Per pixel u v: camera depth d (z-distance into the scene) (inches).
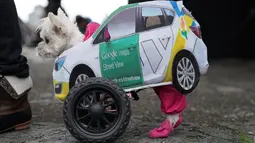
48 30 105.1
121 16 101.0
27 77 116.6
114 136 93.7
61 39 105.6
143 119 136.3
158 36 98.3
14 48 111.8
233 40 465.4
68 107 94.0
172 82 98.3
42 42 107.2
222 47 464.1
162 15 101.1
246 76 328.8
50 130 117.9
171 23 100.7
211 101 199.5
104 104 95.0
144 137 107.9
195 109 170.9
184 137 109.2
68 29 106.2
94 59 99.8
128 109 94.1
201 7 449.7
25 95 117.2
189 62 100.7
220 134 116.7
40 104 172.6
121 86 99.1
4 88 111.2
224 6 455.2
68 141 105.7
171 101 101.7
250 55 465.4
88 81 94.3
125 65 98.3
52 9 140.9
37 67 350.0
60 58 102.3
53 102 177.2
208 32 458.3
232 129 125.1
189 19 104.8
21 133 114.4
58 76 102.2
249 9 459.5
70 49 101.8
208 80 295.6
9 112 113.3
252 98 215.2
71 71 100.6
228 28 461.1
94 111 93.4
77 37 106.7
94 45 100.6
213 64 426.9
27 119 118.9
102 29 100.5
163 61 97.5
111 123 95.0
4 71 110.2
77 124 94.6
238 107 182.4
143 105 165.8
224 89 251.1
